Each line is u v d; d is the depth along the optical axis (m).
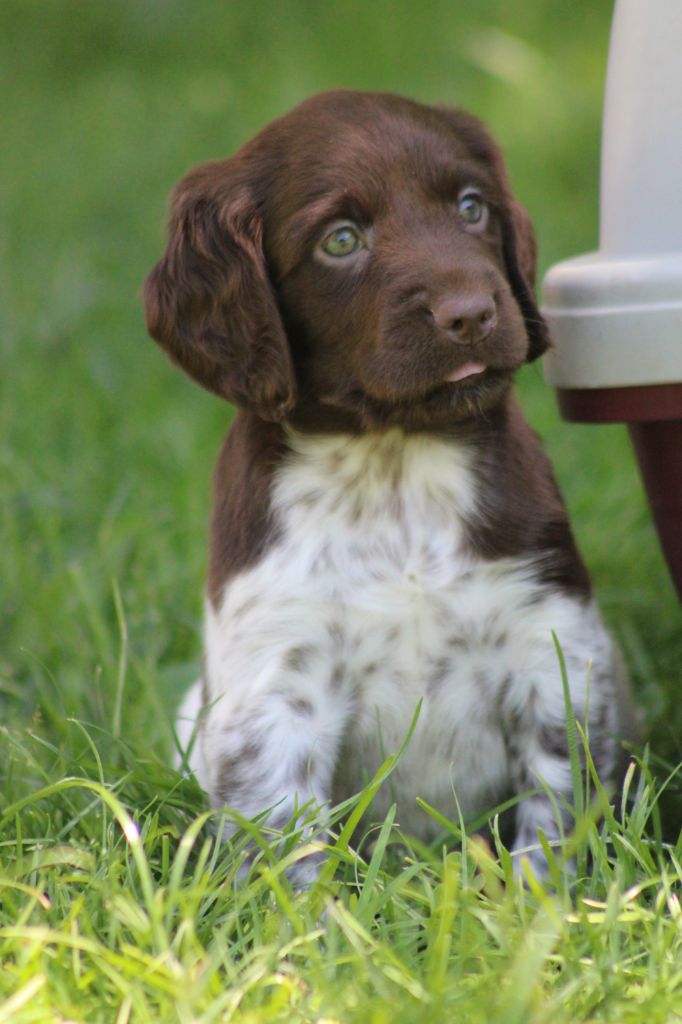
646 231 6.35
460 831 5.48
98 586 8.72
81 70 25.53
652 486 6.69
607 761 6.51
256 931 5.00
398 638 6.37
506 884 5.30
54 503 9.80
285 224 6.37
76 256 15.45
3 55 26.34
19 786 6.65
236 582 6.48
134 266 15.26
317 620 6.33
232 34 26.14
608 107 6.62
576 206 16.03
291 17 26.17
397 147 6.36
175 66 25.05
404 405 6.09
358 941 4.83
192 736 6.42
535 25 23.67
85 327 13.63
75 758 6.43
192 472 10.16
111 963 4.72
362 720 6.52
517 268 6.81
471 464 6.42
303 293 6.35
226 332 6.48
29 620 8.45
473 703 6.52
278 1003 4.50
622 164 6.43
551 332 6.64
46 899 5.36
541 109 19.02
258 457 6.55
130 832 5.21
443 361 5.90
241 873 6.05
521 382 11.29
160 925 4.78
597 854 5.38
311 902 5.24
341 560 6.34
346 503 6.40
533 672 6.45
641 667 7.67
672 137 6.22
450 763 6.62
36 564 9.15
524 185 16.91
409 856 6.23
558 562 6.45
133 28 26.73
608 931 4.83
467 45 21.66
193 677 8.17
